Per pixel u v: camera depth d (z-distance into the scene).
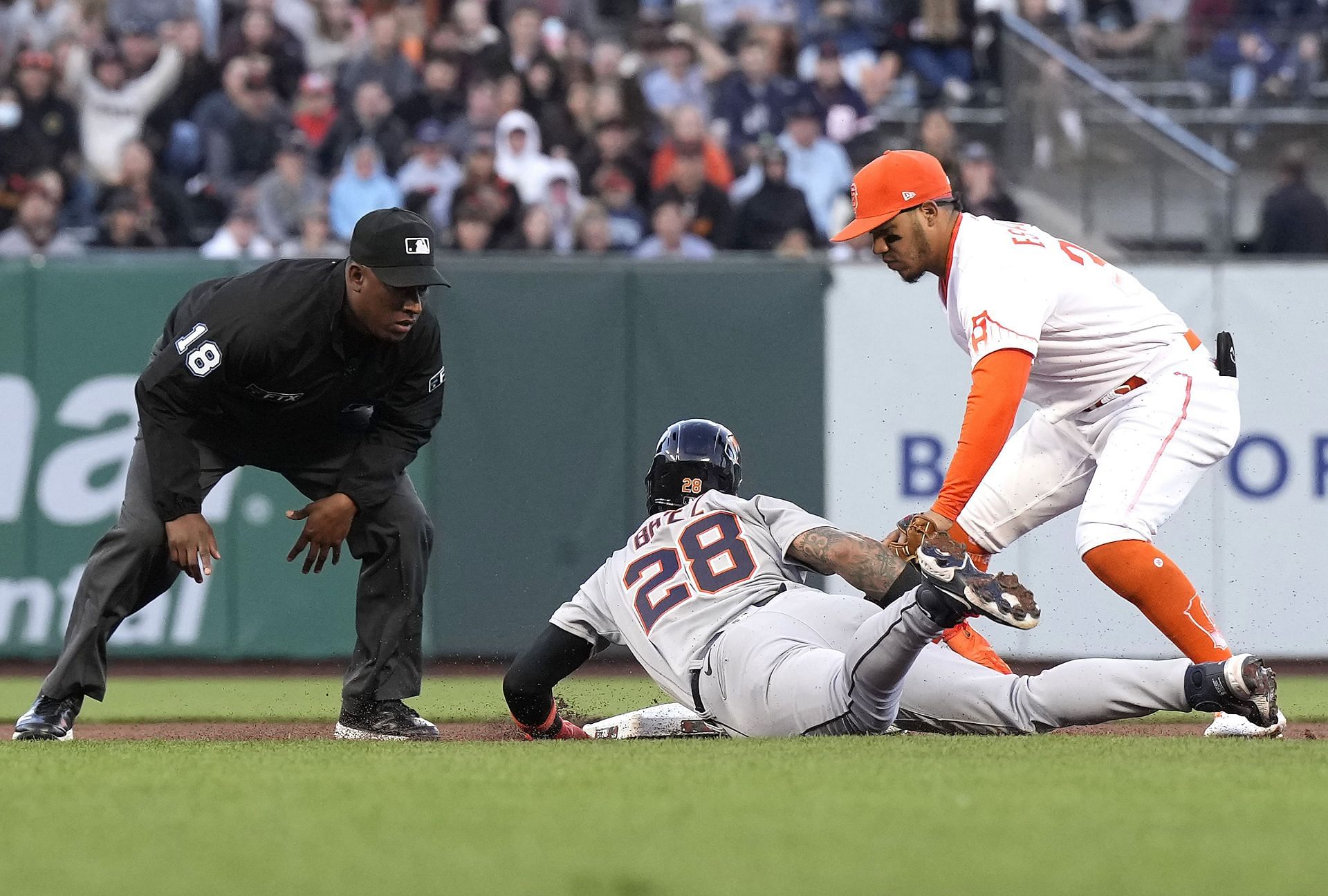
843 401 30.86
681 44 42.19
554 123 39.88
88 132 38.97
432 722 20.92
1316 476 30.53
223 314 15.70
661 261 30.91
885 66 41.50
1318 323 30.56
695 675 15.13
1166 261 30.67
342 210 38.06
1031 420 17.52
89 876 7.49
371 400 16.61
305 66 41.31
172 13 41.91
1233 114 41.22
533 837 8.51
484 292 30.72
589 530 30.78
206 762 12.70
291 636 30.53
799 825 8.84
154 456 15.98
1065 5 43.88
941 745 13.23
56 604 30.42
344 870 7.58
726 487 16.20
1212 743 13.88
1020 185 37.66
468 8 40.97
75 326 30.52
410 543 17.03
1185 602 15.94
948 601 12.85
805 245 37.28
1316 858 7.83
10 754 13.70
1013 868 7.52
